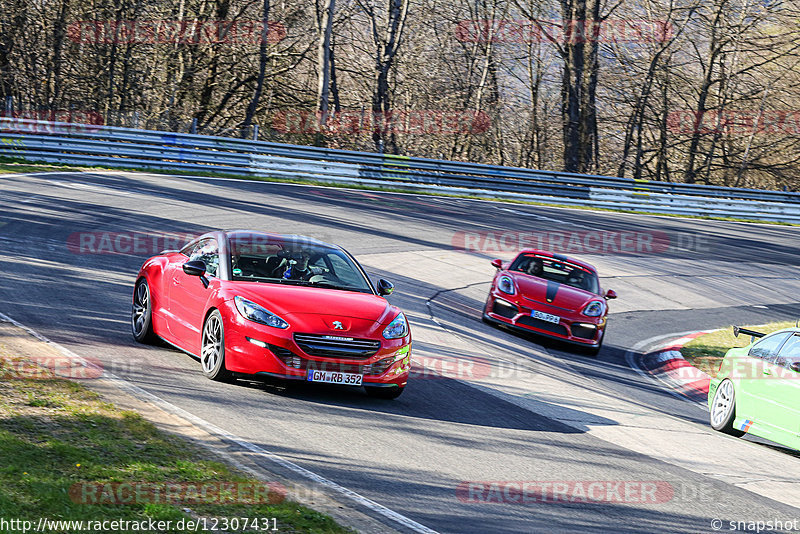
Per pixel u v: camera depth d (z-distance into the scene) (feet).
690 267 183.21
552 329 103.14
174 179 190.60
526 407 70.49
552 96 380.78
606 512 46.78
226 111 315.99
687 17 350.02
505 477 50.67
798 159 365.40
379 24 361.92
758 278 184.03
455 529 40.88
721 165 368.48
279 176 218.79
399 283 125.49
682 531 45.57
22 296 78.48
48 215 128.47
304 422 55.36
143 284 72.69
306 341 59.67
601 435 65.46
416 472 48.88
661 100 367.86
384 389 64.18
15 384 51.16
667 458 61.98
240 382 63.10
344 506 41.29
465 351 90.02
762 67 363.15
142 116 270.05
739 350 77.92
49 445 41.29
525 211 222.69
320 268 69.21
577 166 310.24
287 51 306.14
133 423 47.55
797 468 65.87
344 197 200.44
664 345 120.37
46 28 270.05
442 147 361.10
